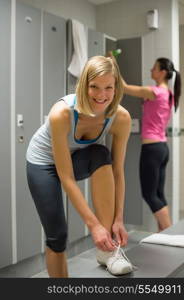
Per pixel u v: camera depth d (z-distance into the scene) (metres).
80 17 4.09
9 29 2.54
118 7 4.14
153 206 3.34
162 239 2.00
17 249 2.67
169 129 3.80
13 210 2.63
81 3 4.10
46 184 1.74
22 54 2.66
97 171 1.67
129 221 4.06
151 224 3.96
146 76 3.92
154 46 3.88
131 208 4.04
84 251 3.38
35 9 2.78
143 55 3.93
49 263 1.81
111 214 1.67
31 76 2.75
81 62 3.16
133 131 3.93
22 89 2.67
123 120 1.71
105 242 1.50
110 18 4.21
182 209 4.86
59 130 1.56
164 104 3.31
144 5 3.95
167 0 3.79
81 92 1.48
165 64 3.35
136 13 4.01
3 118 2.52
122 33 4.12
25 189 2.73
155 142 3.29
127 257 1.79
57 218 1.74
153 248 1.92
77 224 3.29
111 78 1.45
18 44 2.62
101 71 1.42
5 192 2.56
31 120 2.77
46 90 2.91
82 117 1.61
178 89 3.49
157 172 3.32
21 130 2.68
